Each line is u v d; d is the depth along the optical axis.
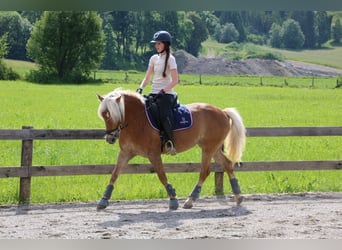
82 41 64.56
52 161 12.79
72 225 6.69
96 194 8.99
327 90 50.31
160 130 7.61
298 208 7.90
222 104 33.03
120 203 8.28
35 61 64.69
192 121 7.85
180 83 53.62
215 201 8.51
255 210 7.75
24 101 33.16
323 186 10.02
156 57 7.79
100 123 22.47
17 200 8.34
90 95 39.94
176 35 78.62
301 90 49.38
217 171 8.98
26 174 8.05
